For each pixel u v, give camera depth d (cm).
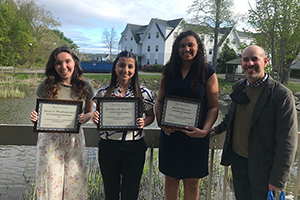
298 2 1492
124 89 197
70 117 182
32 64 3172
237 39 3694
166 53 3722
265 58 177
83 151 197
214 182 397
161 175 380
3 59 2664
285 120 162
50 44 3416
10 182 384
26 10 3162
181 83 195
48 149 181
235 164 193
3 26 2472
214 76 194
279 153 163
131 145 185
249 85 181
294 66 3041
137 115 182
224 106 1540
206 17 2350
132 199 190
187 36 186
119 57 187
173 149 200
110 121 183
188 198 208
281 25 1569
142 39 4150
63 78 193
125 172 188
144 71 3534
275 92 167
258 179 174
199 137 185
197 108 184
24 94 1509
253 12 1623
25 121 963
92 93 206
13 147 568
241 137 185
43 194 180
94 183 348
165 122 188
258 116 171
